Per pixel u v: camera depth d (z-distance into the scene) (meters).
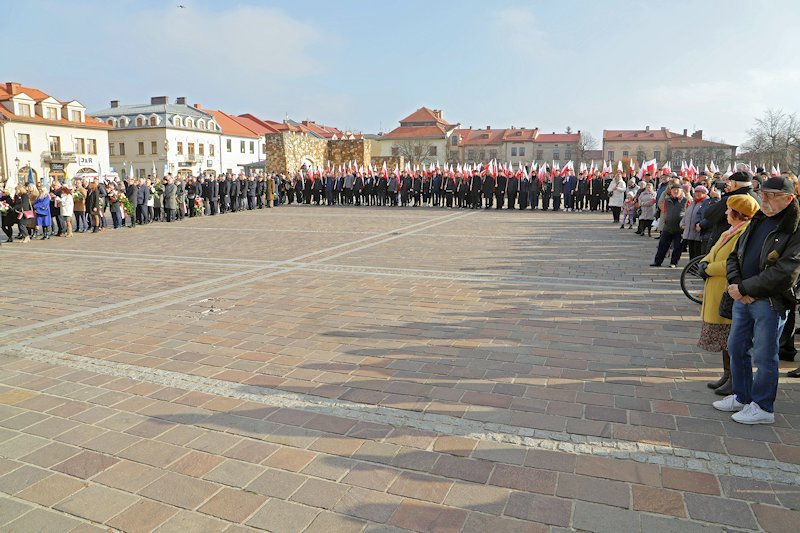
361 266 10.77
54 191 17.28
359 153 44.25
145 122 61.59
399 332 6.34
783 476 3.42
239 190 26.72
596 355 5.55
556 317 6.96
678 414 4.26
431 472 3.48
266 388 4.78
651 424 4.09
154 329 6.54
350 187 30.72
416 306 7.55
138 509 3.14
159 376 5.07
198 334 6.32
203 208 24.81
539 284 8.97
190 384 4.88
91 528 2.98
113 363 5.41
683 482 3.36
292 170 40.50
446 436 3.93
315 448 3.78
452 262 11.20
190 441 3.89
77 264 11.37
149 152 61.81
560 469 3.51
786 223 3.89
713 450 3.73
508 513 3.08
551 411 4.31
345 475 3.46
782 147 56.72
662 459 3.62
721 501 3.17
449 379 4.95
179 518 3.06
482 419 4.18
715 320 4.62
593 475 3.44
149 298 8.13
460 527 2.96
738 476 3.42
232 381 4.94
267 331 6.41
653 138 90.12
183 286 8.98
